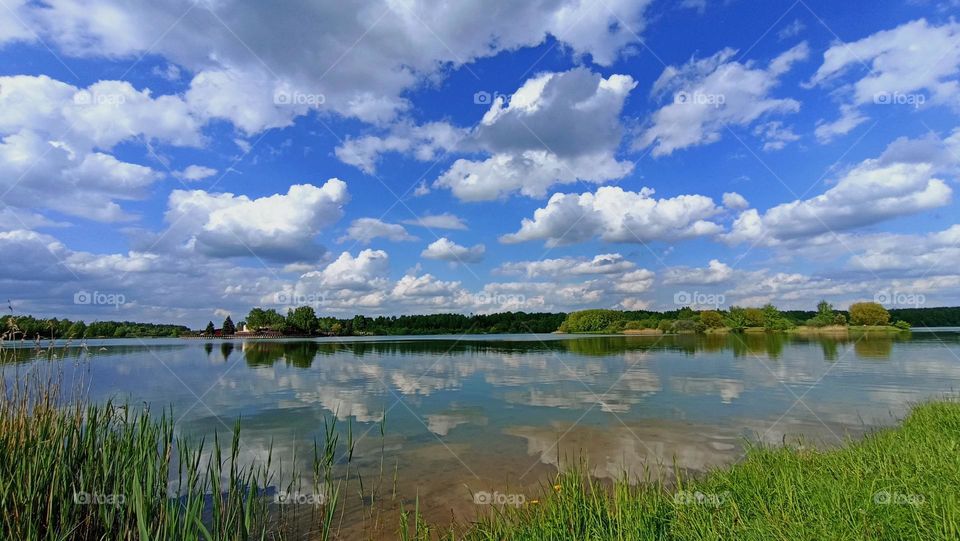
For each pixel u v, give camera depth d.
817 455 8.62
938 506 5.31
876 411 15.30
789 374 25.77
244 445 12.14
